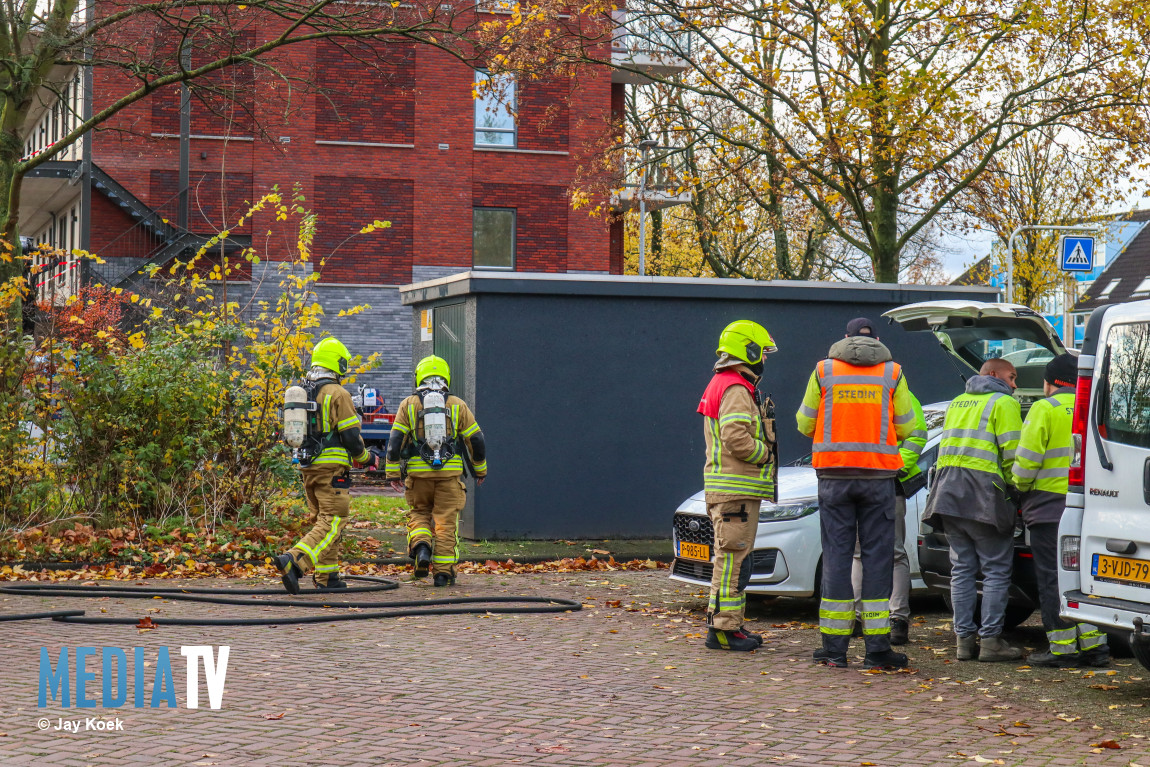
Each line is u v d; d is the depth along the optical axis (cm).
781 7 1925
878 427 728
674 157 2238
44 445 1193
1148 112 1941
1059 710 615
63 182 2941
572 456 1329
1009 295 2250
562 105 3319
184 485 1227
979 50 1948
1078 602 652
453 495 1053
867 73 1953
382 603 922
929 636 851
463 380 1344
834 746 534
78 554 1130
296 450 983
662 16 2061
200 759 501
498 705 609
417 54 3231
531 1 1962
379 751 518
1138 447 631
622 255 3572
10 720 564
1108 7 1888
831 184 2006
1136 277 5134
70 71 2797
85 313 1330
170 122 3069
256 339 1294
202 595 952
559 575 1139
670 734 554
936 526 775
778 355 1359
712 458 782
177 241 2934
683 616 906
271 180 3128
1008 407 754
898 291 1382
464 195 3266
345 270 3195
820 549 895
